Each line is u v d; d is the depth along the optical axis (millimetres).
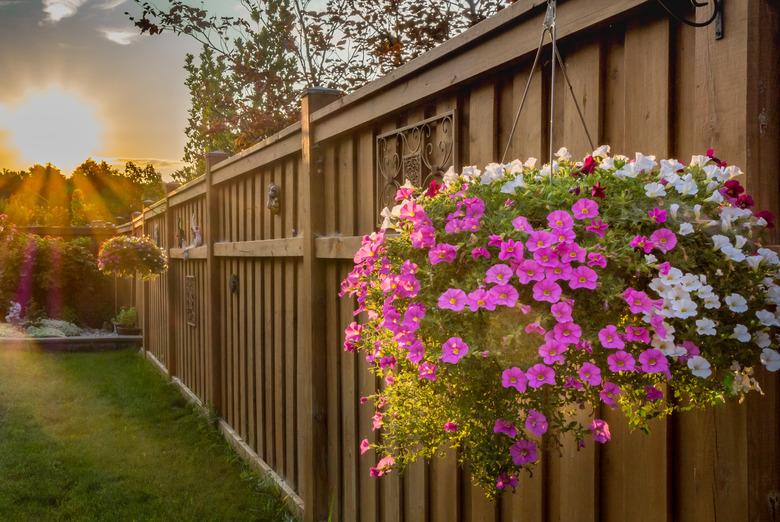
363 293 1533
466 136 2160
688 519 1412
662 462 1460
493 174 1370
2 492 4168
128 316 11625
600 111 1614
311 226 3344
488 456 1259
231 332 5344
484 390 1237
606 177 1247
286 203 3971
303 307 3561
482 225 1254
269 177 4293
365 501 2973
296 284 3857
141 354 10133
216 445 5207
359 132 2939
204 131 8422
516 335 1130
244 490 4227
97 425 5836
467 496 2264
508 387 1187
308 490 3428
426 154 2377
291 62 7418
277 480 4113
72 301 13297
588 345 1124
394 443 1761
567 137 1717
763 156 1195
